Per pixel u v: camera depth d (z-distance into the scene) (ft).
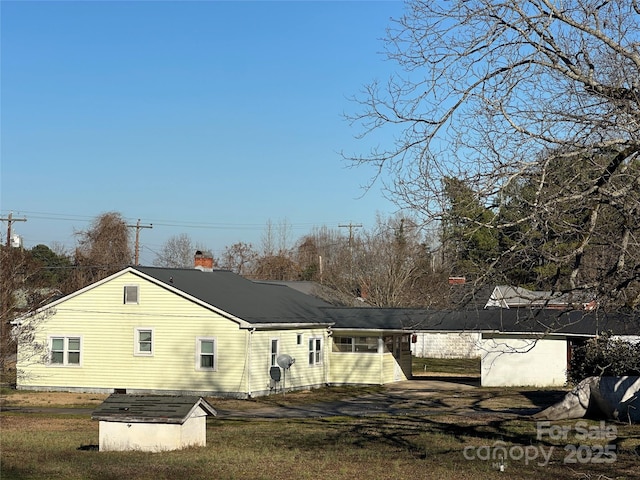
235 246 265.54
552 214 35.68
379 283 164.66
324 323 126.82
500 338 123.54
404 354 140.15
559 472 48.37
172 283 113.39
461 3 39.47
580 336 119.65
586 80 38.19
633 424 70.49
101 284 116.06
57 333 117.50
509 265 37.40
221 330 110.32
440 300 43.14
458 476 47.29
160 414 58.54
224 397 109.40
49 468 50.52
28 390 118.11
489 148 42.34
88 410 97.04
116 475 47.96
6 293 96.22
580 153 36.88
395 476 47.47
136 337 114.21
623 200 36.32
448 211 37.42
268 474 48.19
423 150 47.14
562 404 76.84
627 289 38.17
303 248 282.56
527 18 38.42
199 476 47.55
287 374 117.50
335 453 57.31
